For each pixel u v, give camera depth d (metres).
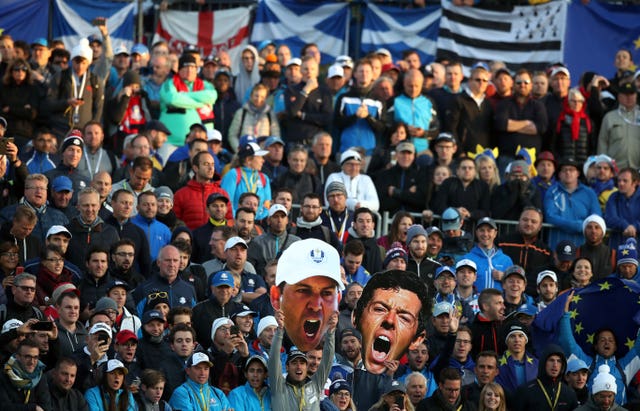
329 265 24.91
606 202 47.09
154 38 58.97
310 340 24.97
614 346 39.00
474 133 50.03
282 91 50.12
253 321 37.31
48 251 36.03
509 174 46.12
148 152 44.22
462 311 40.28
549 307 39.34
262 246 40.72
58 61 50.41
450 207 45.03
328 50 59.28
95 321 34.56
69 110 47.44
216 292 36.75
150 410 32.94
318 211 41.81
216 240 39.31
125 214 39.47
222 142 50.41
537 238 45.09
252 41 59.25
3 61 49.59
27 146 44.25
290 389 26.84
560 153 51.00
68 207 40.06
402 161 46.28
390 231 43.19
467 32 58.84
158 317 34.50
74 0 58.78
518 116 50.09
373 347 27.48
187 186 42.88
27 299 34.03
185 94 49.09
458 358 37.44
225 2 59.34
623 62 54.59
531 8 58.88
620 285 39.22
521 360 38.03
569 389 37.06
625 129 51.66
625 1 59.00
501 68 50.72
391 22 59.06
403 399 33.59
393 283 27.45
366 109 48.56
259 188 44.38
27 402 31.64
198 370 33.66
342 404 33.22
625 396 38.72
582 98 51.25
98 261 36.31
